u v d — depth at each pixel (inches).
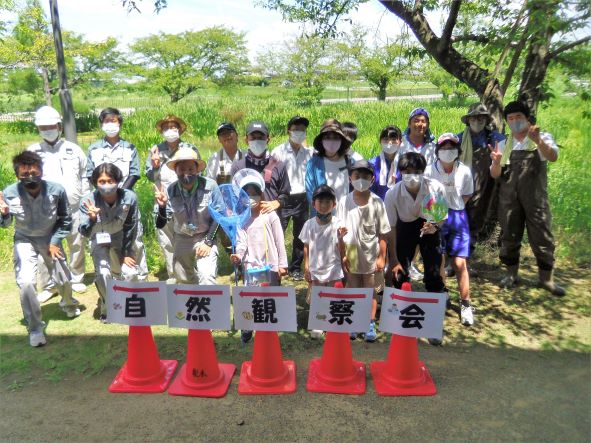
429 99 1273.4
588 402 145.3
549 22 170.6
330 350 156.8
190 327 154.6
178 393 155.4
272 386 156.3
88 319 207.0
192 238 189.5
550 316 199.3
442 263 194.2
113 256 201.8
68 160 219.3
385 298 152.3
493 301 213.3
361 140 531.8
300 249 240.7
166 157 228.2
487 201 236.5
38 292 235.0
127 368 161.0
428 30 270.7
